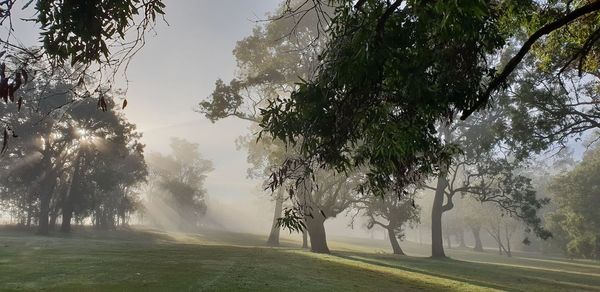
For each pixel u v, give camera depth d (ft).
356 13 18.29
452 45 19.80
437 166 23.34
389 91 19.20
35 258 60.59
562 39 43.11
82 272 47.42
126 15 16.43
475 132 141.69
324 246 130.52
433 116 20.95
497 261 179.93
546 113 77.46
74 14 15.89
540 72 71.97
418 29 17.16
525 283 78.07
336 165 22.79
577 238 204.13
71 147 184.14
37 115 150.41
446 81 20.11
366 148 22.85
